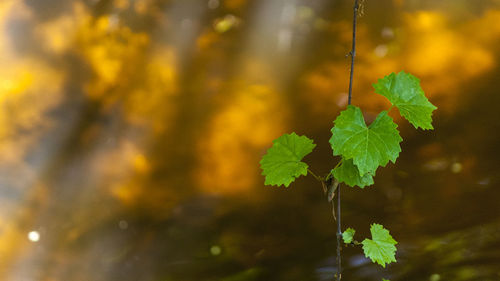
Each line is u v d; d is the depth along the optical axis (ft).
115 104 15.37
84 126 14.92
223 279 10.11
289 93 15.30
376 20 17.17
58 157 14.20
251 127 14.42
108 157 14.11
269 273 10.07
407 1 17.62
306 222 11.34
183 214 12.12
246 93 15.40
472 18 16.84
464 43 15.98
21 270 10.94
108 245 11.51
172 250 11.11
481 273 8.84
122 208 12.57
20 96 15.49
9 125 14.88
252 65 16.38
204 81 15.89
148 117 15.03
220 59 16.63
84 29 17.28
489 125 13.24
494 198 11.10
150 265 10.81
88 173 13.74
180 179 13.19
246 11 18.26
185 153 13.97
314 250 10.47
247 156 13.64
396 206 11.30
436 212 10.87
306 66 16.08
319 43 16.81
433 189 11.66
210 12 18.22
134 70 16.24
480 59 15.40
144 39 17.12
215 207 12.24
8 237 11.91
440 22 16.80
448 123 13.56
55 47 16.74
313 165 13.05
